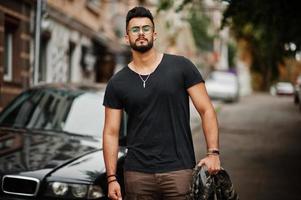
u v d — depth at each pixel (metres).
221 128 18.12
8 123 6.93
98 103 7.15
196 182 3.97
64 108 7.03
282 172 10.39
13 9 14.22
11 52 14.69
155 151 4.06
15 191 5.20
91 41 23.27
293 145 14.30
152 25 4.13
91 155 5.77
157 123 4.05
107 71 24.62
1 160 5.46
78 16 20.88
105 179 5.39
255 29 13.56
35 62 11.55
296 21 11.84
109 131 4.24
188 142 4.13
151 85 4.07
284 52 14.66
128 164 4.13
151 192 4.07
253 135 16.42
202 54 52.00
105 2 25.19
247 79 59.03
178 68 4.12
